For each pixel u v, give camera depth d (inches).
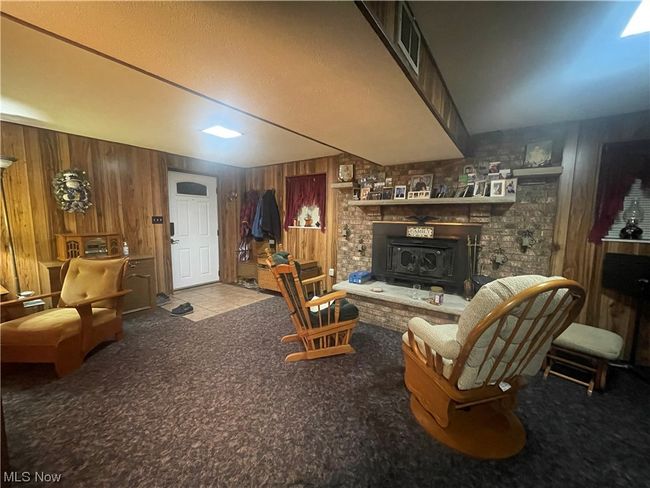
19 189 111.2
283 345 103.2
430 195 126.0
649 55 61.7
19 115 97.0
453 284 120.4
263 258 178.1
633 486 50.8
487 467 53.9
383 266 138.7
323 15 37.4
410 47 52.6
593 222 98.0
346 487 49.5
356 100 65.1
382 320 122.3
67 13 36.9
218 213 193.9
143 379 81.0
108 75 68.0
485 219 115.0
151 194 153.9
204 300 158.2
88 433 60.7
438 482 50.7
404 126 82.3
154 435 60.3
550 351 86.8
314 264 170.2
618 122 93.4
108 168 135.9
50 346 79.8
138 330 115.3
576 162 99.9
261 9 36.6
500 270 113.6
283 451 56.8
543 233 106.0
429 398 63.9
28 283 114.3
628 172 92.2
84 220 129.3
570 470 53.7
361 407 70.1
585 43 58.4
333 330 94.3
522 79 74.0
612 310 96.5
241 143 135.0
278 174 189.8
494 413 66.7
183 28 40.6
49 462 53.4
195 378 81.7
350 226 153.6
